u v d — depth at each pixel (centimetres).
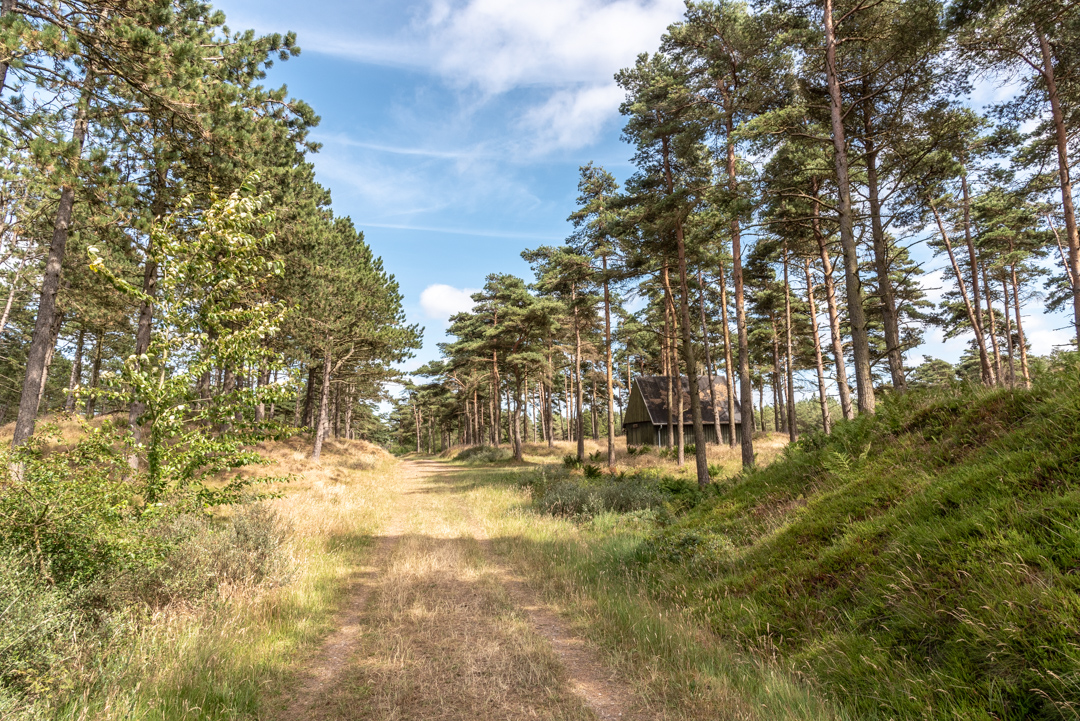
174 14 985
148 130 1077
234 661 468
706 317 3231
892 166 1400
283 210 1527
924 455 682
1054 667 311
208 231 663
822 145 1625
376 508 1519
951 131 1255
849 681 408
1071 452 463
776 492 934
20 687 354
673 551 802
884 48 1189
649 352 4244
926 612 418
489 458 3909
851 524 627
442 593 725
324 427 2628
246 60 1337
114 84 968
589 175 2566
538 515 1352
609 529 1143
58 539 491
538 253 2845
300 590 685
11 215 1464
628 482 1625
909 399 887
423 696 427
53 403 3234
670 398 3052
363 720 390
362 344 2789
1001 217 2323
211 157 1097
